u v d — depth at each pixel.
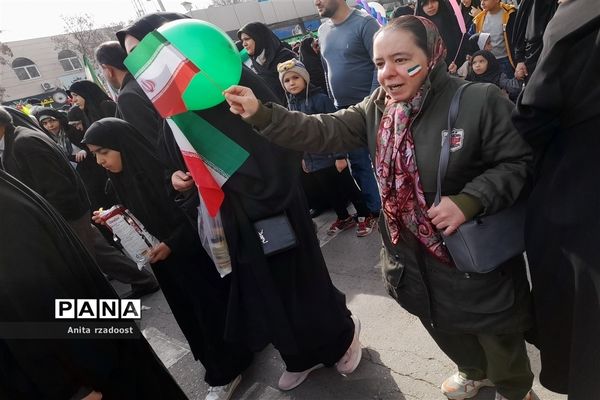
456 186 1.11
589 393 0.90
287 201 1.51
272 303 1.54
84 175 3.96
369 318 2.29
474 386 1.61
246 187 1.45
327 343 1.80
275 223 1.51
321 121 1.30
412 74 1.02
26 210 1.06
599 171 0.85
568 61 0.87
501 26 3.89
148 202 1.81
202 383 2.26
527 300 1.22
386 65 1.04
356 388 1.87
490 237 1.09
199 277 1.89
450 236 1.11
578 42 0.84
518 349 1.30
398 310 2.28
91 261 1.29
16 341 0.99
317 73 4.05
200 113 1.41
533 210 1.03
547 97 0.90
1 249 1.00
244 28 3.37
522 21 3.25
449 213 1.04
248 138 1.45
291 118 1.24
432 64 1.05
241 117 1.29
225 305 1.95
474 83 1.09
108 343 1.17
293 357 1.89
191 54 1.25
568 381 1.06
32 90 28.30
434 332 1.45
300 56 4.12
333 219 3.70
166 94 1.26
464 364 1.54
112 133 1.76
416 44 1.01
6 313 0.99
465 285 1.19
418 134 1.11
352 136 1.34
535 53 2.82
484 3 3.90
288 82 2.87
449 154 1.07
